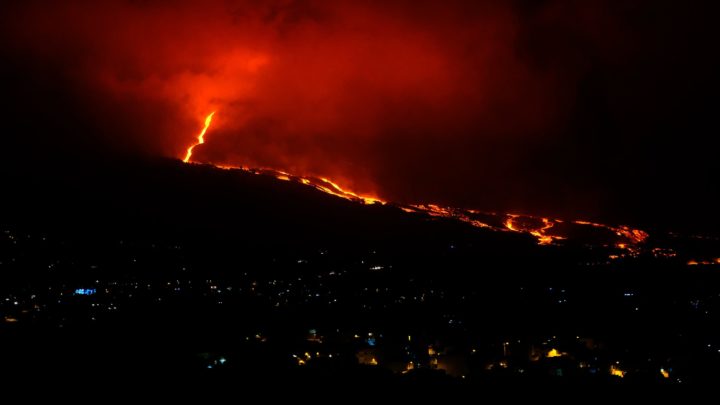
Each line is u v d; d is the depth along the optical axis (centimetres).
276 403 2686
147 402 2664
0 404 2580
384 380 2980
